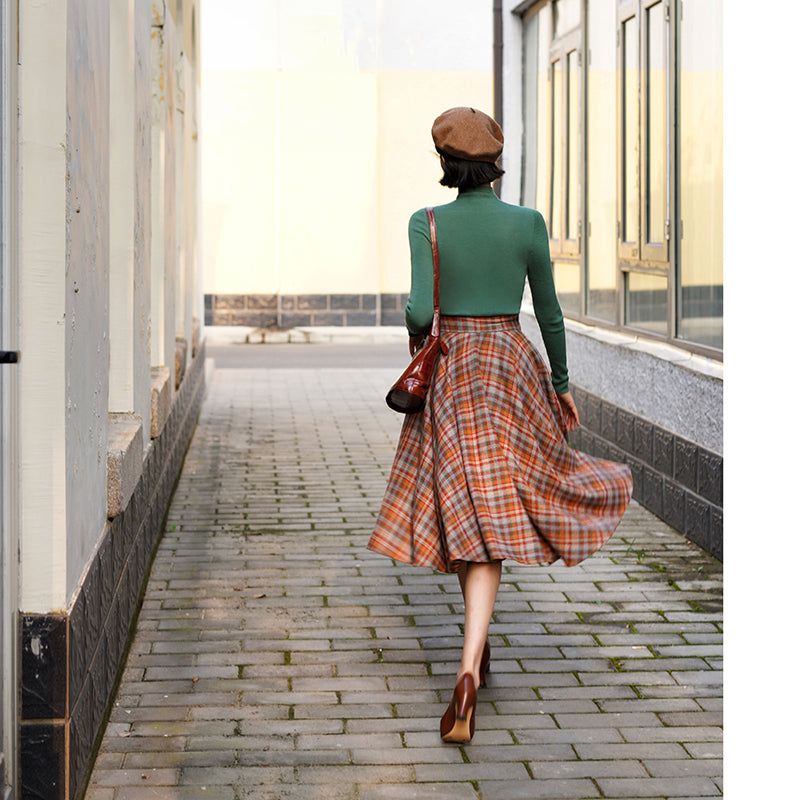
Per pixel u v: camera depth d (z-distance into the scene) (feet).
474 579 11.43
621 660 13.69
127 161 14.83
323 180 61.67
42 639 9.25
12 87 8.82
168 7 22.07
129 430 13.96
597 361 24.86
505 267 11.89
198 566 17.79
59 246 9.12
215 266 62.03
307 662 13.57
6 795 8.87
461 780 10.52
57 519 9.23
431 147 62.64
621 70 24.26
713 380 18.08
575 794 10.26
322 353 55.16
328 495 23.34
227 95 61.52
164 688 12.69
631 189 23.76
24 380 9.14
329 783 10.43
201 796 10.14
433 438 11.76
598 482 12.07
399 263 63.05
